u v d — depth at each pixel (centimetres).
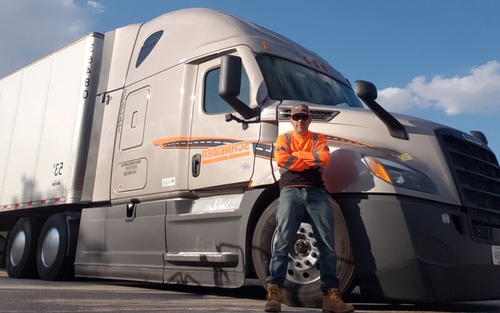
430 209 462
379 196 458
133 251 665
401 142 507
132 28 802
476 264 476
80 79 833
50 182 841
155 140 664
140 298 511
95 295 534
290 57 639
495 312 493
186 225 596
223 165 570
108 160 742
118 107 754
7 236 1124
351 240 463
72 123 824
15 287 635
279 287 424
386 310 475
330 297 420
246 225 522
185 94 644
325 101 626
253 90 568
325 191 446
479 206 512
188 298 527
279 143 447
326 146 449
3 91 1050
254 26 653
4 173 972
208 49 636
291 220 433
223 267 541
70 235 795
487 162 552
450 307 527
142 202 679
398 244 444
